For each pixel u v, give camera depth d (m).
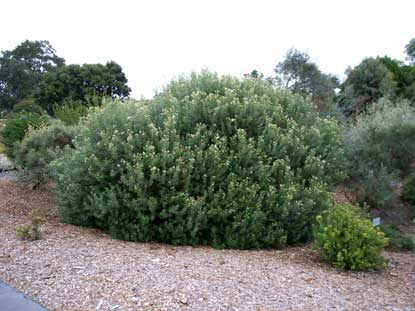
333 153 7.51
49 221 6.71
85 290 3.78
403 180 10.47
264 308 3.61
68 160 6.89
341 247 5.18
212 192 6.01
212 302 3.65
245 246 5.99
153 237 6.07
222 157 6.27
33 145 9.66
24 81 49.41
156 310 3.44
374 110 11.78
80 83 34.56
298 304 3.76
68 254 4.75
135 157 5.91
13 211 7.23
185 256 5.11
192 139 6.35
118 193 5.93
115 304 3.52
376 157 9.68
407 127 9.47
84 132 6.87
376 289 4.46
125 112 6.80
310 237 6.52
